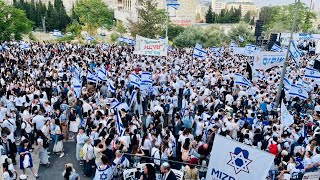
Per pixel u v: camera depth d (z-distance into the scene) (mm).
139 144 13719
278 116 17953
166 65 29266
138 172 11758
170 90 19922
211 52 43438
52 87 21250
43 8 88875
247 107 18406
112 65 29312
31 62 29312
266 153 7359
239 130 14914
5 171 11398
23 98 18297
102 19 78625
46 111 16938
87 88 21594
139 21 59375
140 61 32531
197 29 61188
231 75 26391
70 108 17891
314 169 11828
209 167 7953
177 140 15180
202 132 15172
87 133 15305
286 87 22656
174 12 72625
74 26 76250
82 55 35594
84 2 77625
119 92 20672
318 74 23391
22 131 15664
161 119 16422
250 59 39531
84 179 13953
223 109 16859
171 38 62688
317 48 43656
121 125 13391
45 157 14805
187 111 16609
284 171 11836
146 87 20922
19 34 60531
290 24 73375
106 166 11422
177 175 11664
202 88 21281
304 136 15109
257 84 24109
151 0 62094
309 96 23297
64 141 17406
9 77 22453
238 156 7617
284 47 43062
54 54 35906
